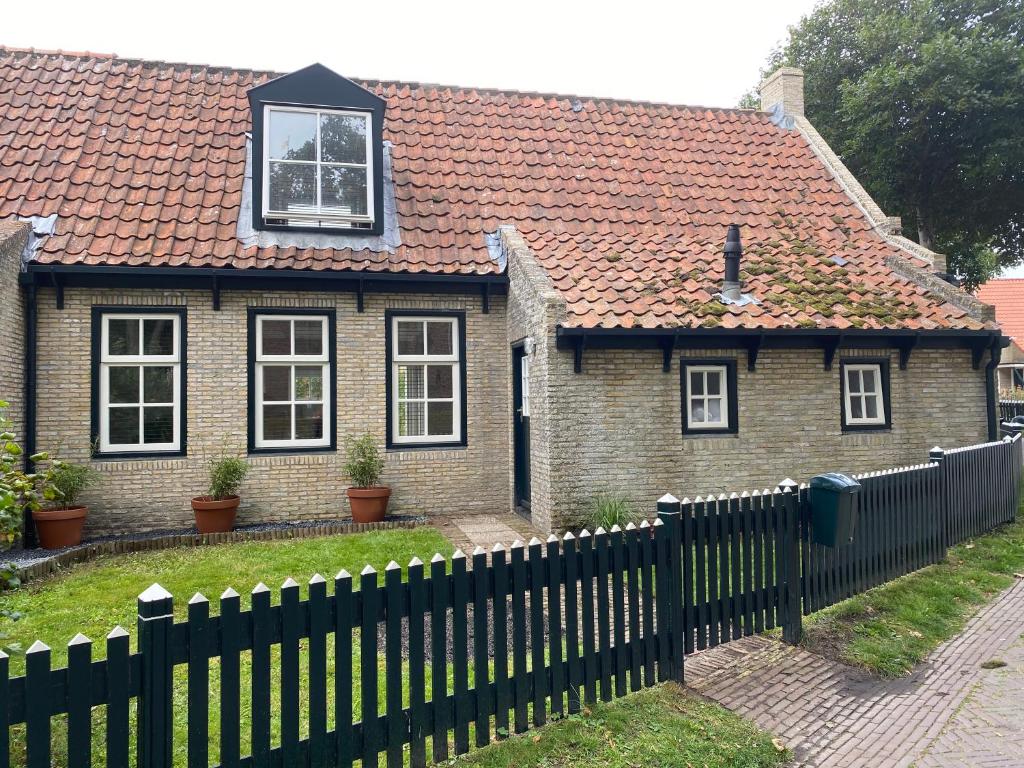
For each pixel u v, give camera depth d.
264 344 10.25
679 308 9.87
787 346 10.35
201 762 2.89
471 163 12.43
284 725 3.12
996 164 18.28
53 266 8.96
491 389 11.01
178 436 9.84
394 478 10.57
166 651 2.83
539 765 3.71
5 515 4.12
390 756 3.47
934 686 4.96
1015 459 10.05
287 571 7.42
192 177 10.73
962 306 11.18
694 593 5.05
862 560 6.50
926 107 18.25
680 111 15.03
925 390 11.12
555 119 13.94
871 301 10.91
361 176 10.88
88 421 9.47
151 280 9.53
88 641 2.65
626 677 4.57
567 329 9.10
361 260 10.25
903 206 21.59
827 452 10.56
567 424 9.40
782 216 12.89
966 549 8.07
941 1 19.83
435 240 10.94
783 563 5.62
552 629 4.16
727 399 10.34
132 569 7.66
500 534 9.38
